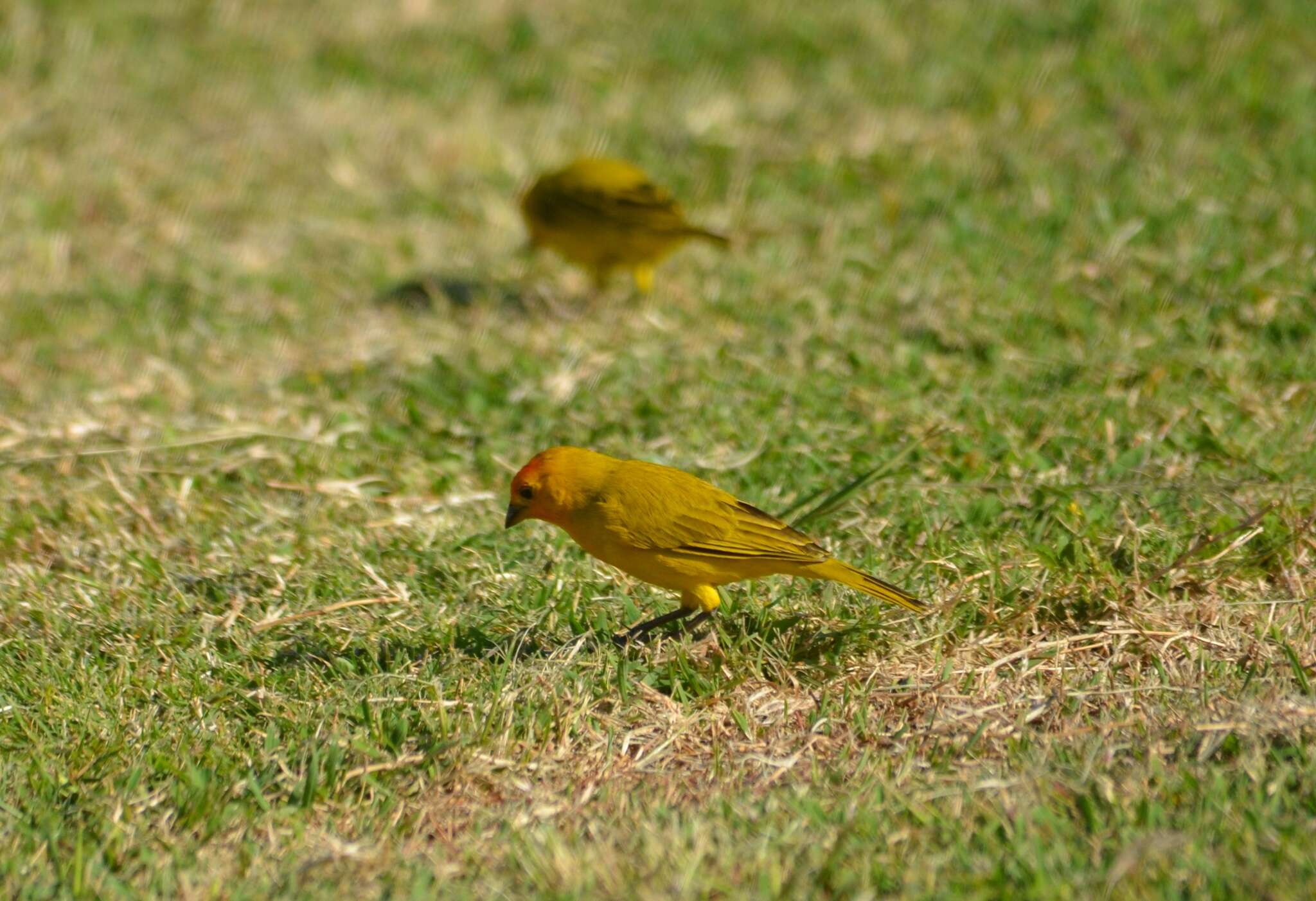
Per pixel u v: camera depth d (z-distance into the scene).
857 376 13.02
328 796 7.54
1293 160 16.09
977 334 13.50
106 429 13.01
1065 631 8.92
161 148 20.34
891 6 22.31
